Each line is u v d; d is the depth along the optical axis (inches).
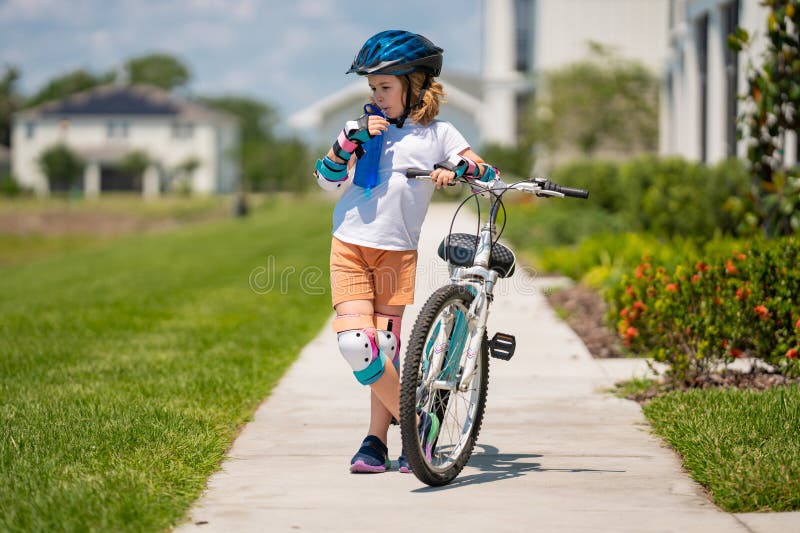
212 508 272.1
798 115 620.1
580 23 2374.5
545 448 336.8
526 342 556.4
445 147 295.9
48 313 710.5
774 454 296.5
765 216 637.9
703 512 265.0
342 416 385.7
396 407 298.7
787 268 424.8
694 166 914.1
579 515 264.4
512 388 437.1
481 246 303.3
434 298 282.7
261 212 2696.9
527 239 1154.7
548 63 2393.0
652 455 325.4
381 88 289.9
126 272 1087.6
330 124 3403.1
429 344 299.0
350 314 292.0
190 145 5108.3
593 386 439.5
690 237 796.6
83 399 396.5
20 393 413.1
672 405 372.5
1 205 3619.6
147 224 2694.4
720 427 328.5
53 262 1384.1
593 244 850.8
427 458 290.8
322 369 482.6
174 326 631.2
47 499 261.3
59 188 5049.2
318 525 257.9
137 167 4913.9
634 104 2293.3
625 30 2356.1
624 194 1101.7
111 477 282.4
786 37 610.2
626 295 486.9
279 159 4192.9
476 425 309.7
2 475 286.4
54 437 328.5
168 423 350.9
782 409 346.3
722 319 418.0
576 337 569.6
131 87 5310.0
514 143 2618.1
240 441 346.9
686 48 1187.3
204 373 459.5
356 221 293.0
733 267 427.2
